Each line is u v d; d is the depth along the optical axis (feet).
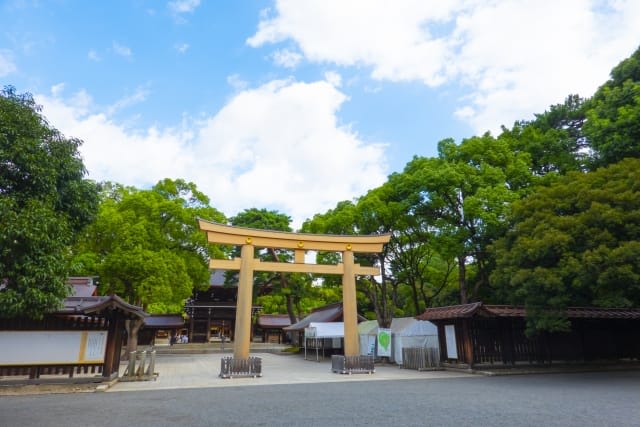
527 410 28.12
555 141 82.64
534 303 48.67
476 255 76.13
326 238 66.74
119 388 42.88
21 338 42.65
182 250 86.63
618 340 65.10
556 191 51.85
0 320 42.37
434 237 73.92
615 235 43.70
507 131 91.76
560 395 34.94
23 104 34.71
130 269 72.33
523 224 50.88
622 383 42.98
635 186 45.11
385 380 49.14
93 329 45.27
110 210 77.00
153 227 79.05
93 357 44.39
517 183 73.77
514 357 59.26
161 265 73.41
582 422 24.18
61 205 36.58
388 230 81.46
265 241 63.26
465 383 44.91
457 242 69.77
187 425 23.98
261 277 121.70
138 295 75.15
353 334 63.16
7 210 28.04
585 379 47.26
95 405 31.71
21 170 31.78
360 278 90.84
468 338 58.29
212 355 111.86
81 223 39.09
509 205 62.85
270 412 28.02
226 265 61.00
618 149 61.82
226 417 26.32
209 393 38.40
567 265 43.01
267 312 171.01
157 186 90.22
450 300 93.97
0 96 33.71
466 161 77.46
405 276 87.61
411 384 44.50
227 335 167.84
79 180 38.50
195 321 163.63
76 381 42.39
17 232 27.58
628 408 28.55
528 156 77.87
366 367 57.82
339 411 28.22
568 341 62.59
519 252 48.73
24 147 31.58
